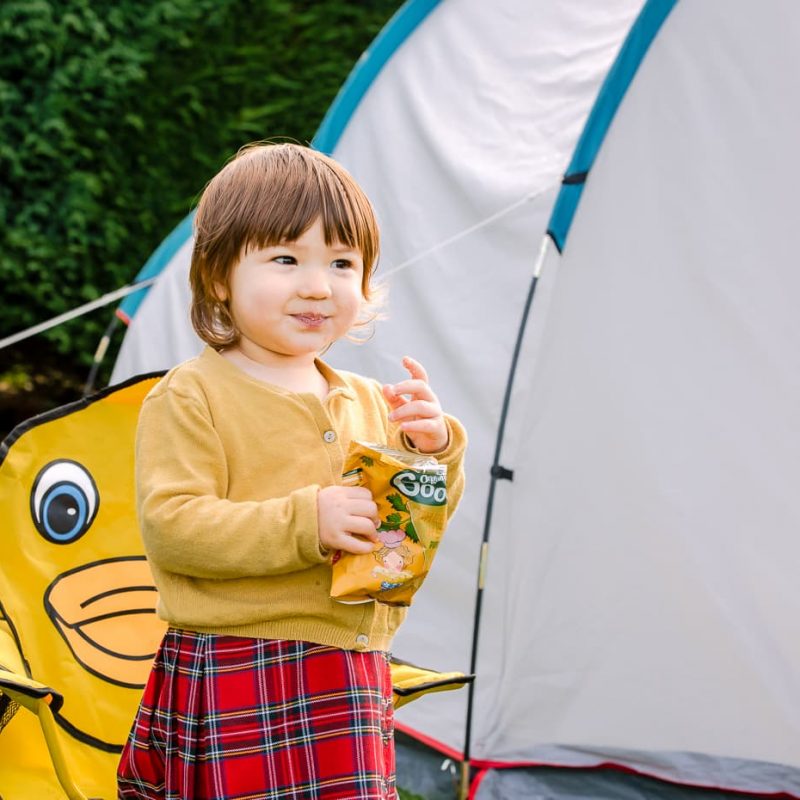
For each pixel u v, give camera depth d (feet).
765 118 8.98
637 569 9.18
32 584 7.30
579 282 9.46
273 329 5.48
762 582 8.89
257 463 5.46
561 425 9.46
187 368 5.65
